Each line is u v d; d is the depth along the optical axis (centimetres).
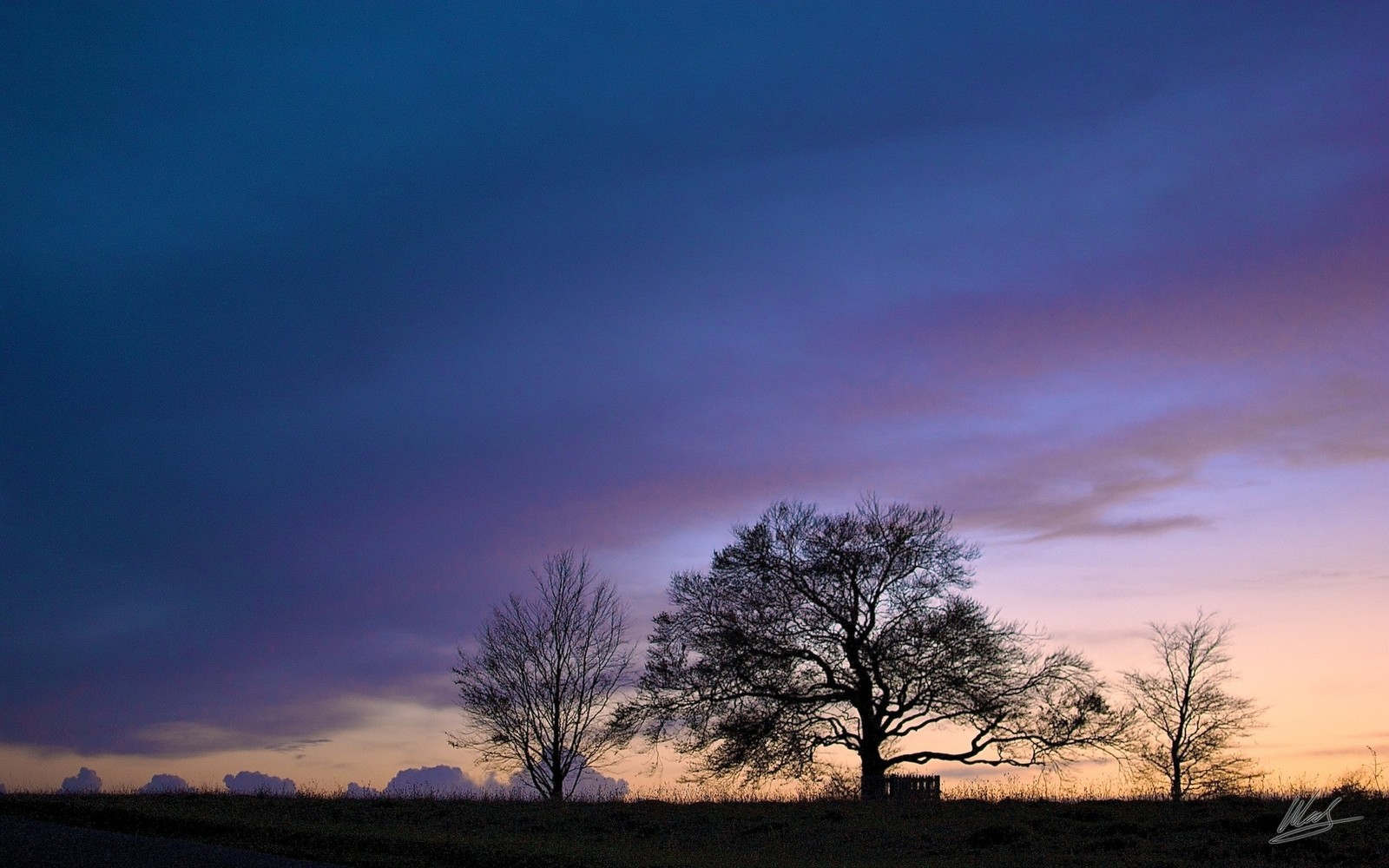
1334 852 1552
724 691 3578
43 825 1822
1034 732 3478
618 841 1934
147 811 2142
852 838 1964
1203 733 3606
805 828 2092
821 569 3584
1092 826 1927
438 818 2275
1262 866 1506
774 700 3553
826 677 3588
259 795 2723
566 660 3562
